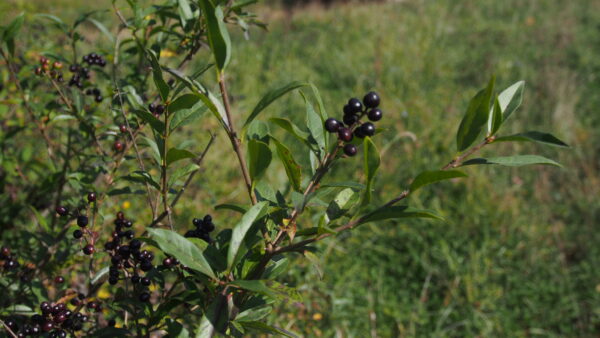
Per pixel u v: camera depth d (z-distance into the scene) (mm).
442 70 8422
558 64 8781
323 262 4004
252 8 12469
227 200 4508
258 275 1489
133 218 3465
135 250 1706
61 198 2871
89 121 2436
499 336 3871
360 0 13211
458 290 4129
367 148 1278
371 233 4523
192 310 1947
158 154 1730
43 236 2342
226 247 1564
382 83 7598
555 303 4184
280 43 9508
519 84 1528
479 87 7938
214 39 1274
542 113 6820
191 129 4938
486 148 6016
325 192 1587
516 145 6082
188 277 1697
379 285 4059
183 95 1384
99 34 4738
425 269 4273
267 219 1562
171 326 1596
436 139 5961
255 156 1343
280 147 1387
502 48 9688
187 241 1309
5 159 2900
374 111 1414
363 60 8531
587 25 11391
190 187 4344
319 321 3670
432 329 3879
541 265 4469
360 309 3842
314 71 8258
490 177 5500
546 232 4855
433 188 5176
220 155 4895
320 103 1417
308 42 9570
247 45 9016
